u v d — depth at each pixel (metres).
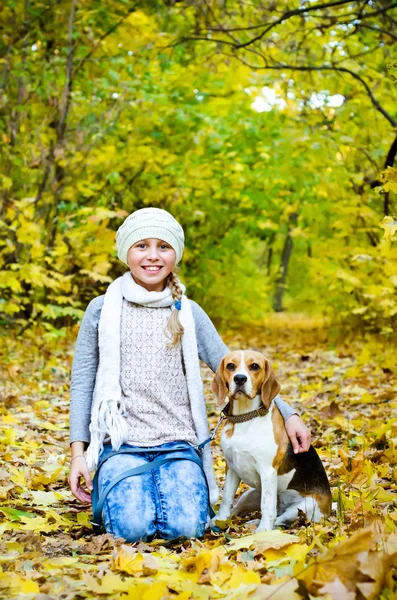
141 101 9.87
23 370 7.98
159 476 3.25
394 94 9.02
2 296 10.11
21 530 3.23
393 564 2.39
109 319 3.42
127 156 10.79
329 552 2.33
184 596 2.34
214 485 3.47
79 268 10.82
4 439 4.87
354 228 10.23
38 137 9.29
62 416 6.10
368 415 5.86
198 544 3.04
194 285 14.76
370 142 9.66
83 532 3.38
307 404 6.68
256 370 3.27
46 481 4.13
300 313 25.95
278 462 3.28
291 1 8.24
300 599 2.24
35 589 2.44
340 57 9.03
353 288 10.45
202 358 3.69
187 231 13.85
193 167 11.60
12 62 9.41
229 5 8.36
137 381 3.39
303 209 13.06
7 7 9.59
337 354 10.38
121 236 3.50
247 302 17.14
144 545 3.01
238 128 12.11
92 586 2.44
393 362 8.18
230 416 3.33
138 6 9.36
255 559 2.85
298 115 10.15
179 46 10.04
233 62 10.01
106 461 3.29
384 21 8.16
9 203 8.85
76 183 10.04
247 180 13.41
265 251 29.84
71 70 9.81
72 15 9.38
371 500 3.52
